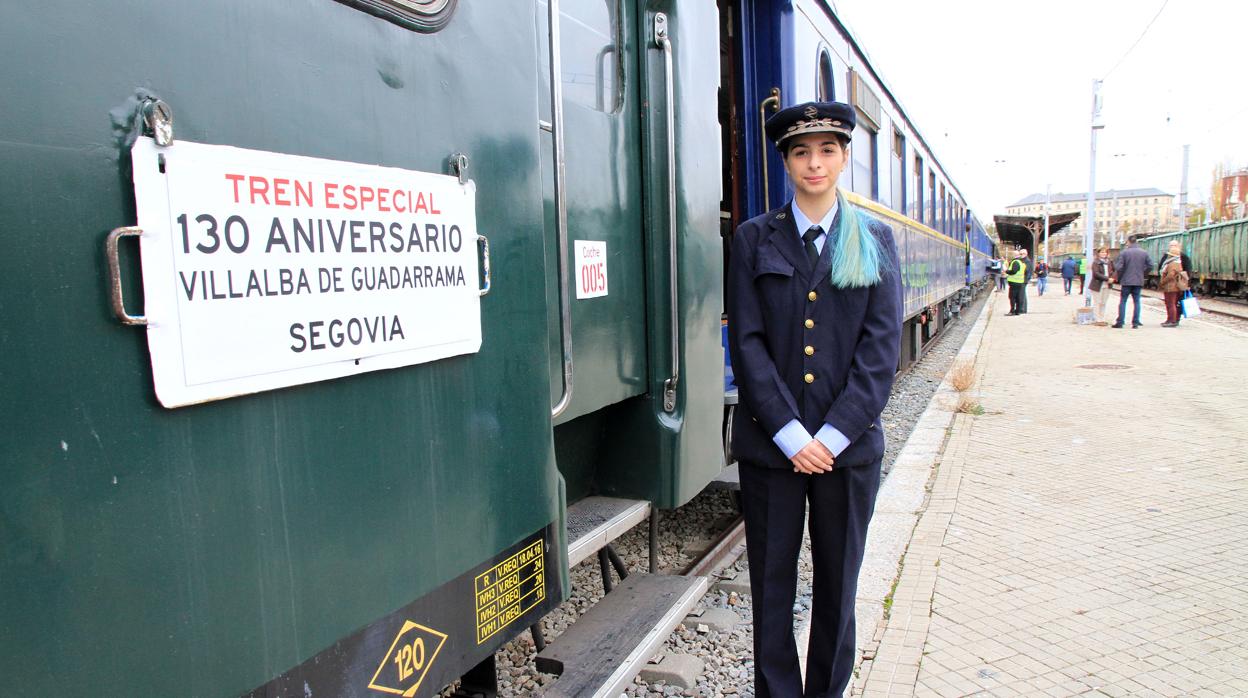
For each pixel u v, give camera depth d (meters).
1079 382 9.09
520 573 1.80
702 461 3.13
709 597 3.42
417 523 1.48
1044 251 31.61
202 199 1.09
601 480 3.08
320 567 1.27
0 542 0.89
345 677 1.33
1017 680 2.76
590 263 2.59
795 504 2.26
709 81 3.18
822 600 2.29
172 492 1.06
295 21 1.23
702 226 3.09
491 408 1.69
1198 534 4.11
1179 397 7.92
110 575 0.99
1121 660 2.88
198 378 1.08
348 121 1.32
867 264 2.09
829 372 2.15
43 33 0.93
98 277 0.98
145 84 1.02
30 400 0.92
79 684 0.96
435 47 1.52
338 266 1.29
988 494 4.90
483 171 1.66
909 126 9.15
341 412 1.31
